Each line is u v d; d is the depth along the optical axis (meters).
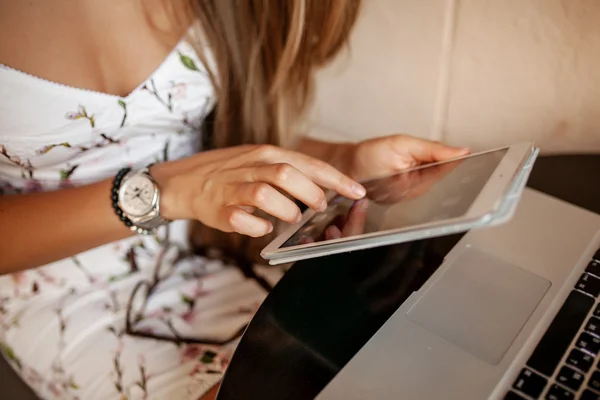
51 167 0.67
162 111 0.69
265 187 0.46
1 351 0.77
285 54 0.71
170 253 0.75
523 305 0.43
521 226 0.50
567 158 0.62
